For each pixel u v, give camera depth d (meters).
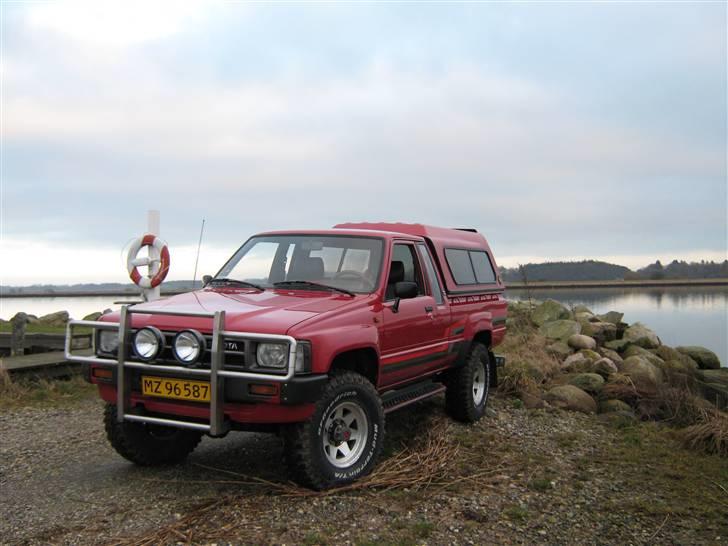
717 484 5.12
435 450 5.71
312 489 4.57
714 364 12.95
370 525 4.07
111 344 4.76
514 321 13.59
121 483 4.83
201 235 6.36
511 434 6.52
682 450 6.15
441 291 6.48
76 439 6.16
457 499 4.59
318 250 5.78
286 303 4.94
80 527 3.99
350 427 4.93
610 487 4.98
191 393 4.41
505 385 8.41
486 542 3.90
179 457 5.38
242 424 4.54
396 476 4.97
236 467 5.25
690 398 7.91
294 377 4.23
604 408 7.94
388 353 5.34
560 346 11.55
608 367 9.62
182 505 4.35
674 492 4.91
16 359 9.31
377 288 5.37
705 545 3.96
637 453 5.95
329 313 4.70
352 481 4.76
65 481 4.88
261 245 6.09
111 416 5.00
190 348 4.34
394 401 5.71
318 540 3.80
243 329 4.37
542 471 5.31
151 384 4.55
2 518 4.15
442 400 7.81
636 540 4.01
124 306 4.64
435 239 6.84
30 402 7.85
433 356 6.12
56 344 10.51
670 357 12.30
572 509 4.50
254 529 3.96
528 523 4.21
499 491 4.79
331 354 4.46
